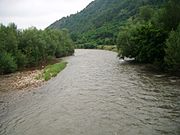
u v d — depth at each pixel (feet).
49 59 295.89
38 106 97.14
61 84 138.92
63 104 98.27
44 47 267.59
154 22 209.77
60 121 79.36
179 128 69.87
